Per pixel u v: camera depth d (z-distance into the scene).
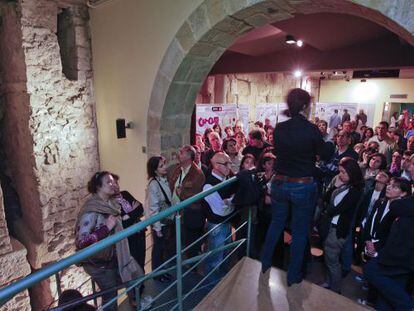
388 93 9.30
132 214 2.27
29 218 3.69
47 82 3.23
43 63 3.18
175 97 2.97
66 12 3.42
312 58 4.88
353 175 2.01
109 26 3.25
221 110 4.95
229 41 2.76
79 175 3.66
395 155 3.56
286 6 2.17
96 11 3.37
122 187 3.60
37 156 3.25
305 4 2.12
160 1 2.74
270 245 1.80
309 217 1.65
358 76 6.17
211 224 2.26
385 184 2.35
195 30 2.55
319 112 7.81
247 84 7.27
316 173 1.68
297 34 3.78
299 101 1.55
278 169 1.66
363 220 2.46
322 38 4.00
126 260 1.94
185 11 2.58
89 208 1.86
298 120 1.56
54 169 3.41
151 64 2.93
